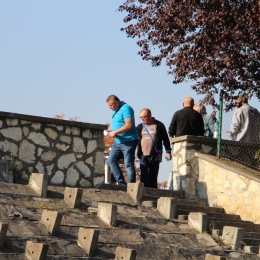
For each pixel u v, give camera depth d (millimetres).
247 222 32125
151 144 33469
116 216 26734
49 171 30703
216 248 27531
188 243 27297
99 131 32062
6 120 29984
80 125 31484
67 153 31219
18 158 30047
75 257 23625
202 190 34594
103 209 26828
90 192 29609
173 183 35406
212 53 38438
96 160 31859
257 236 30875
